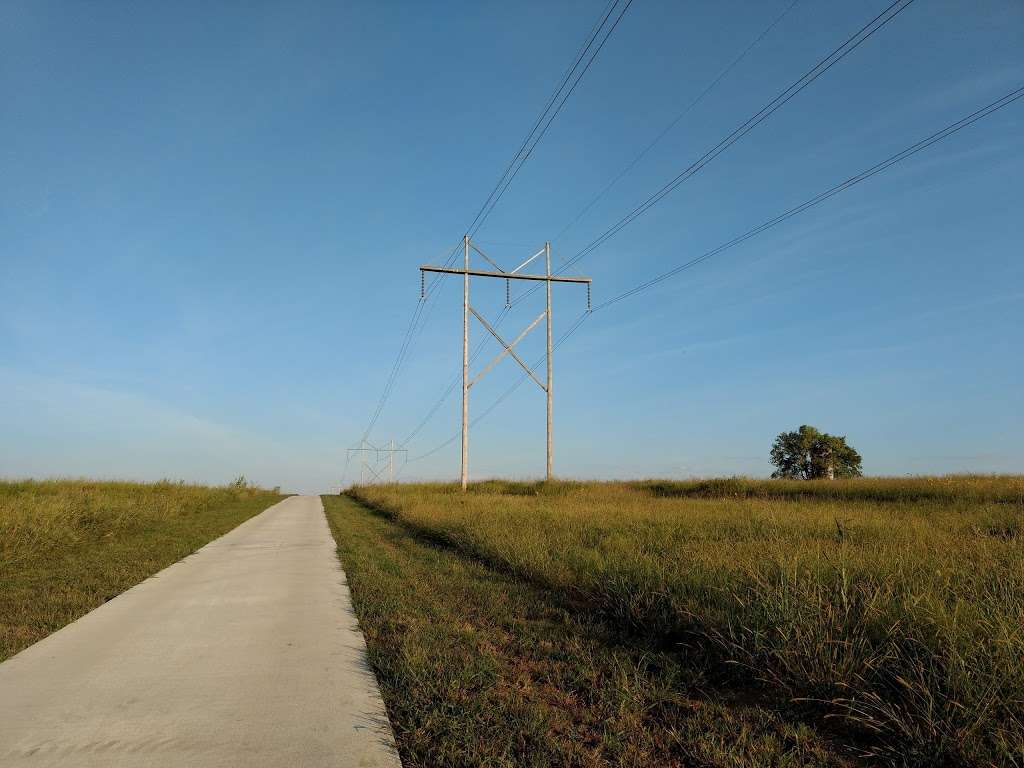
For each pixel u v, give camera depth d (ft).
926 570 22.52
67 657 20.07
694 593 22.80
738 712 15.37
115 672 18.52
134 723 14.69
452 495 97.14
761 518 45.96
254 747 13.41
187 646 21.39
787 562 22.80
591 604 26.48
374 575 35.35
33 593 30.07
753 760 12.54
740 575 23.04
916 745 12.73
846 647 16.07
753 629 18.35
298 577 36.04
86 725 14.57
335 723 14.73
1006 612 16.25
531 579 32.42
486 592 29.60
